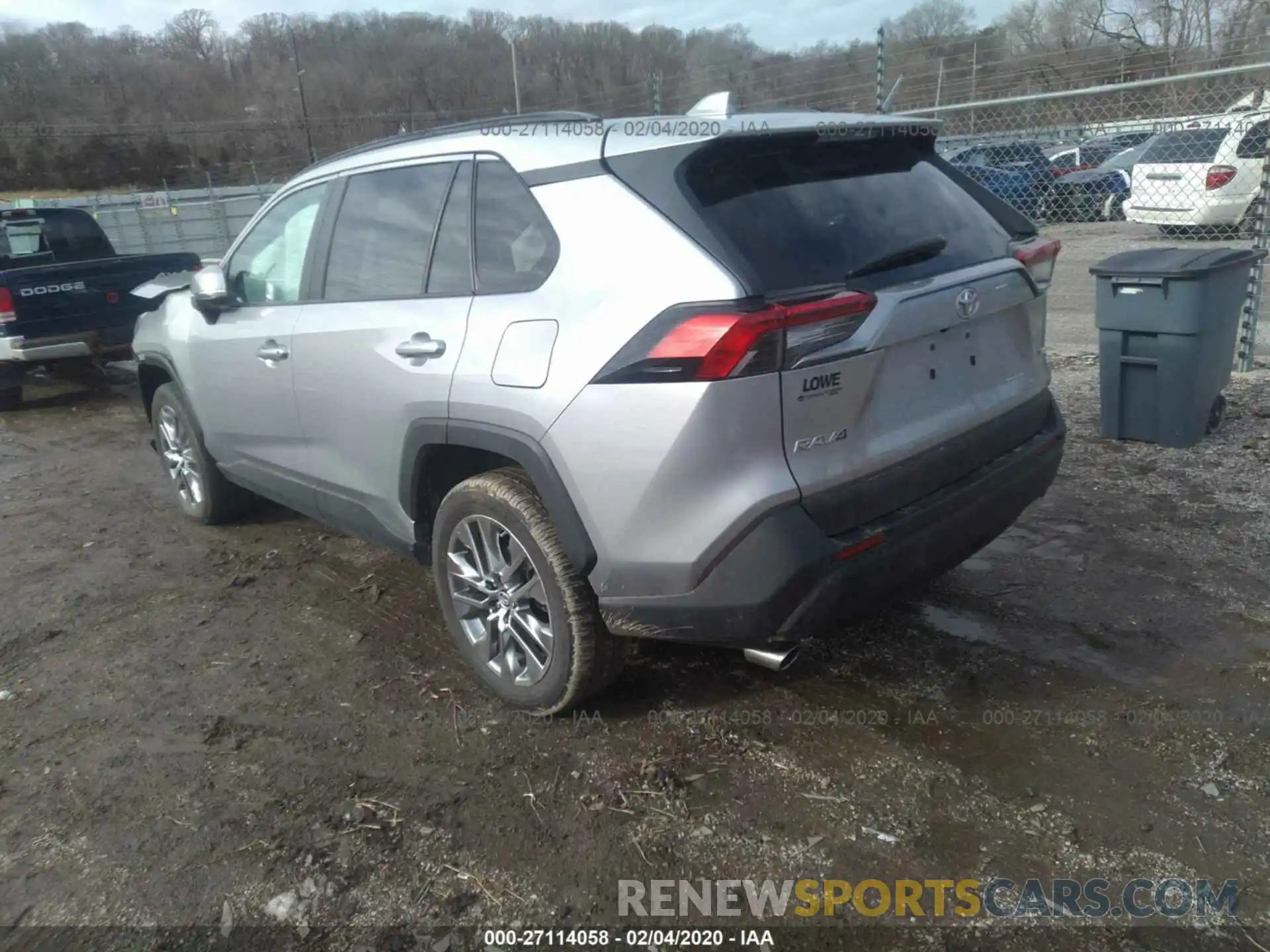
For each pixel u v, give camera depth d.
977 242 3.15
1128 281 5.36
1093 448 5.64
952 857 2.56
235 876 2.60
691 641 2.79
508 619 3.22
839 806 2.77
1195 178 11.73
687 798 2.83
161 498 5.88
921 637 3.65
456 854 2.65
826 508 2.63
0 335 7.93
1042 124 13.02
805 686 3.37
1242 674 3.30
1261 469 5.11
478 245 3.14
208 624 4.09
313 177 3.98
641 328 2.59
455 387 3.06
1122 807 2.71
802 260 2.65
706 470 2.54
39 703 3.51
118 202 23.45
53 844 2.75
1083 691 3.26
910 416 2.83
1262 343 8.07
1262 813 2.66
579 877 2.56
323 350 3.63
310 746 3.17
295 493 4.17
